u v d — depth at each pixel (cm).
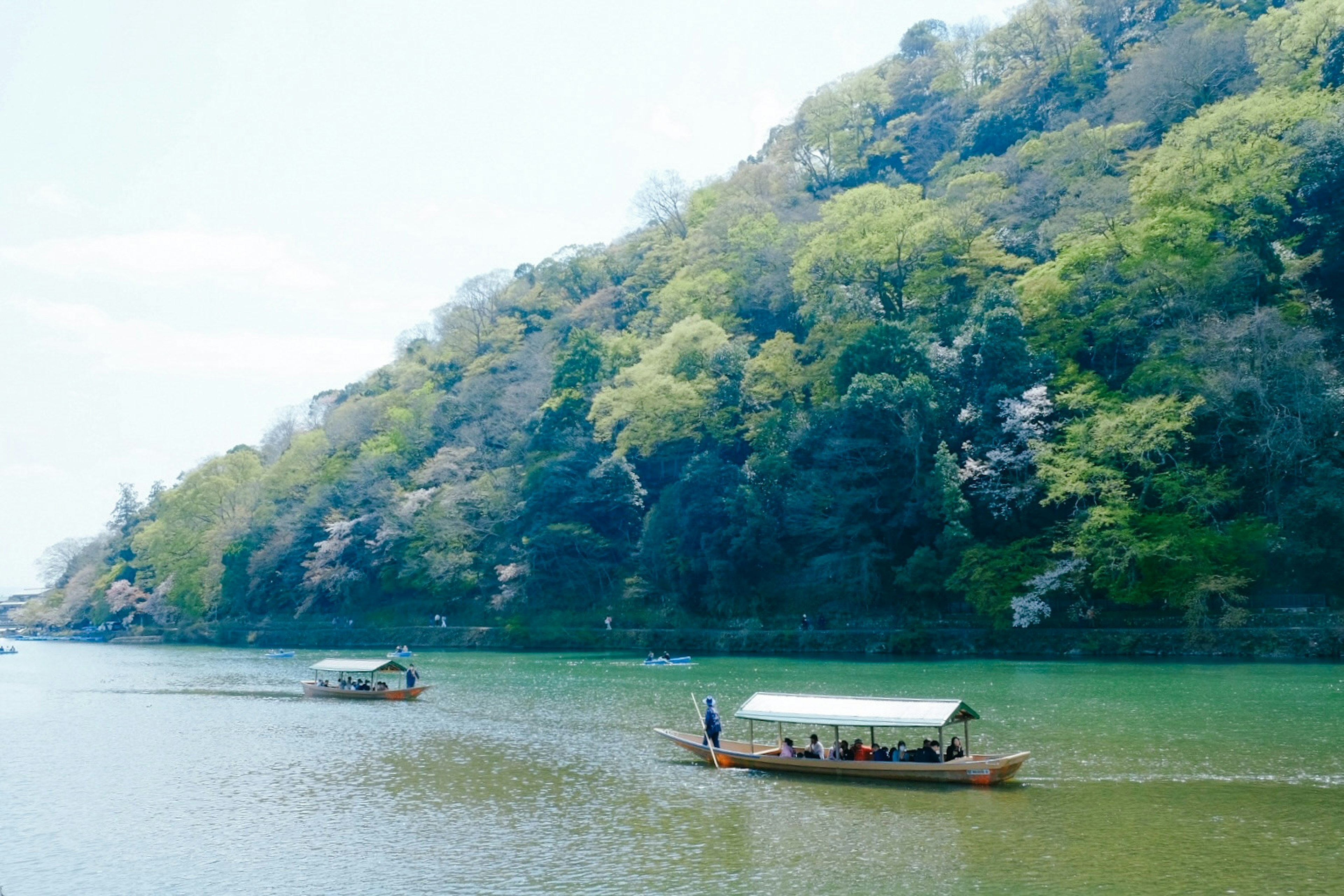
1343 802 3078
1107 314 8494
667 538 10231
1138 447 7081
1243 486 7238
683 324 11369
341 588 12925
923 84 17400
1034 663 6938
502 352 16438
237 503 15962
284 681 8262
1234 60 11094
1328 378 6925
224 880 2700
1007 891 2372
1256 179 8081
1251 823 2870
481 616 11512
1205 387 7062
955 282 10562
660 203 17988
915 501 8244
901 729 4572
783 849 2769
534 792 3569
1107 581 7044
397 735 4950
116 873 2797
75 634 18062
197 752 4666
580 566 10794
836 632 8381
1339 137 7931
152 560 17012
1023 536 7944
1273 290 7812
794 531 8900
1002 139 14112
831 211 11738
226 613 14850
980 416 8056
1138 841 2725
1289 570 6825
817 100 16688
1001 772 3372
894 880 2483
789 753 3831
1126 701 5056
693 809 3238
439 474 13112
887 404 8219
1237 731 4216
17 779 4109
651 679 7081
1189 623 6794
